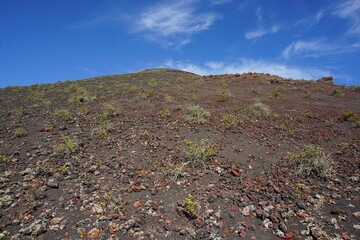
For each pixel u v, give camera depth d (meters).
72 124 9.87
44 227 3.70
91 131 8.92
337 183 5.31
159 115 11.67
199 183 5.31
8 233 3.59
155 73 37.75
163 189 5.00
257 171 5.99
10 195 4.59
